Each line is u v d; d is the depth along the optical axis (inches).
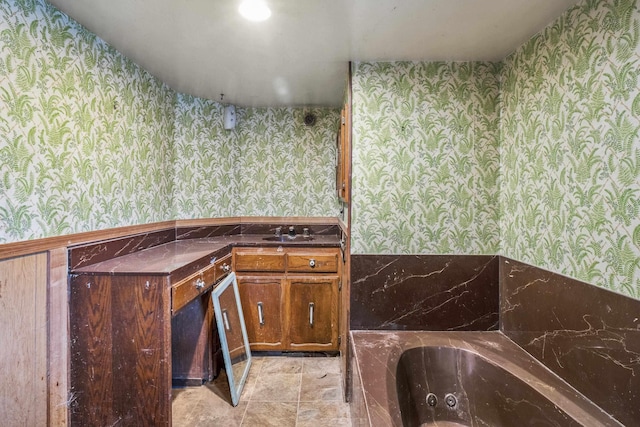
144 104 82.5
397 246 76.7
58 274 55.4
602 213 47.9
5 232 46.9
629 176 43.8
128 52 72.2
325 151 117.7
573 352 52.9
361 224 76.6
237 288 94.9
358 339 72.1
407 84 75.5
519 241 68.6
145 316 58.0
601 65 47.8
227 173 113.7
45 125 53.2
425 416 64.8
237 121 116.6
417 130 75.7
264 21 59.1
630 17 43.3
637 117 42.6
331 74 84.7
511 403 57.1
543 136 60.6
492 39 65.2
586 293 50.5
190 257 71.3
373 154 76.0
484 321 76.6
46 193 53.4
